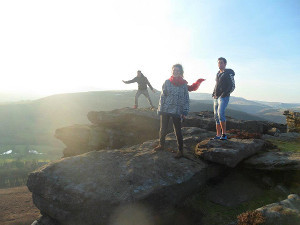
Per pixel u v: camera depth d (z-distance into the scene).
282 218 4.75
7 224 33.47
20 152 160.25
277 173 6.78
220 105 8.02
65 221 5.93
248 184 6.95
